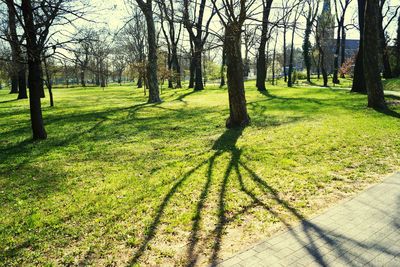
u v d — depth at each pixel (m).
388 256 4.39
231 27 12.48
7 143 12.63
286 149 9.75
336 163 8.35
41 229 5.50
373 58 16.34
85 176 8.20
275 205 6.04
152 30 25.31
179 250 4.71
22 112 23.02
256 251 4.59
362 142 10.21
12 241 5.13
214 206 6.06
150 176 7.92
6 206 6.52
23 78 37.47
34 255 4.71
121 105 25.59
